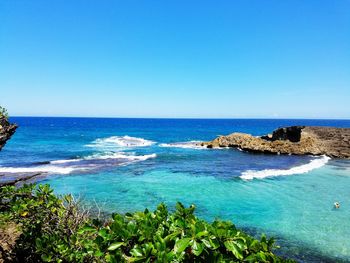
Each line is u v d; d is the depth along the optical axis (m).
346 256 11.16
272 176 24.61
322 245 12.02
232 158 35.25
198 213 15.50
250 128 140.62
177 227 2.85
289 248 11.73
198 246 2.41
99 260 3.90
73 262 4.17
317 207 16.61
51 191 5.15
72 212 5.29
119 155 37.00
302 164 31.25
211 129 125.56
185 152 40.75
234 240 2.59
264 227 13.78
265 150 40.16
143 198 17.81
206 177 23.97
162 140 67.31
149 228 2.81
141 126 142.50
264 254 2.65
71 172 25.25
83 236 4.61
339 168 28.80
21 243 5.07
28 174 24.06
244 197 18.39
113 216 3.01
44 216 5.01
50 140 59.19
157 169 27.30
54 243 4.42
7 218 4.95
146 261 2.47
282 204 17.05
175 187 20.52
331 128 52.88
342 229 13.55
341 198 18.33
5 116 7.85
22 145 49.31
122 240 2.77
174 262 2.41
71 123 158.62
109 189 19.72
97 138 66.06
